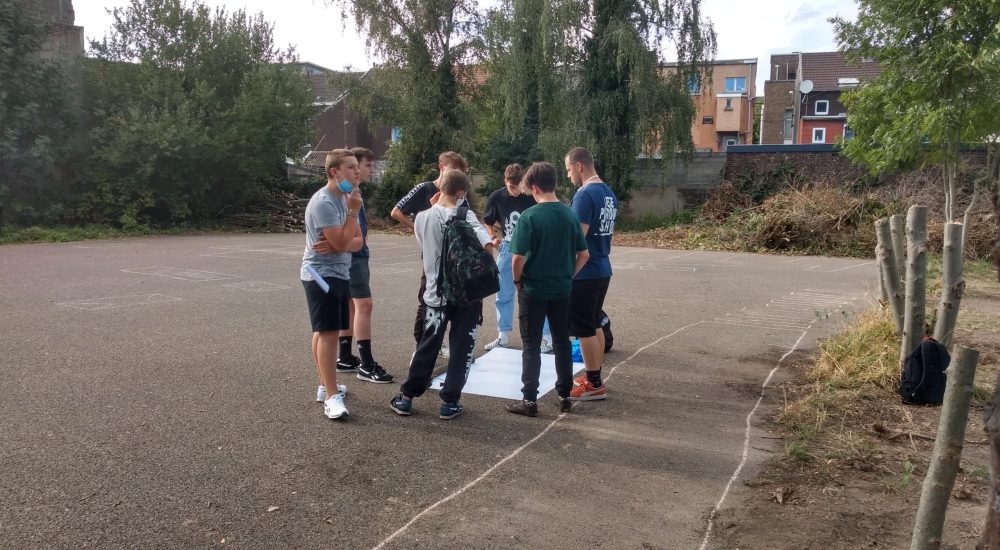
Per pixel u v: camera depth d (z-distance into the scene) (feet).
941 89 24.35
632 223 77.30
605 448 13.99
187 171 71.56
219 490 11.55
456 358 15.21
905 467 12.55
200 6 74.79
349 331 18.72
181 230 72.43
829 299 32.07
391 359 20.29
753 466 13.20
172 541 9.95
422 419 15.37
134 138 66.49
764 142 182.19
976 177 51.57
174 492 11.41
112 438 13.50
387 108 87.10
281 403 15.93
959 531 10.61
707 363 20.51
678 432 14.93
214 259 44.96
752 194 67.67
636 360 20.76
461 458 13.32
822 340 23.22
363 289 17.69
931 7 23.82
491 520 10.96
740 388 18.11
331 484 11.99
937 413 15.87
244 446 13.41
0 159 60.54
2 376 17.13
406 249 55.77
